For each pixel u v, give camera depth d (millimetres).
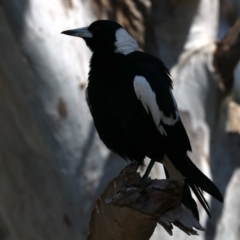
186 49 14688
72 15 13312
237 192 14781
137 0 14508
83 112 13031
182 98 14328
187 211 7648
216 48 14648
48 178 13367
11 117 13227
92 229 8633
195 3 14633
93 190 13156
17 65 12844
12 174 13570
